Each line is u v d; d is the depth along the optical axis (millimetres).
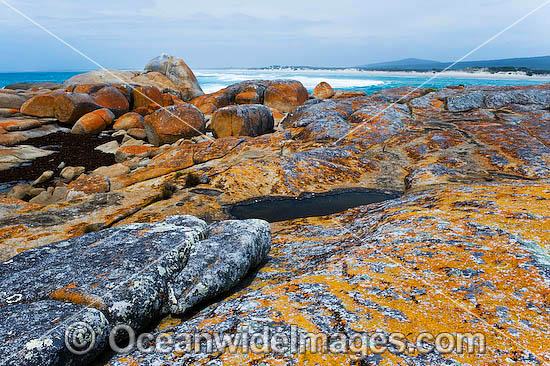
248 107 21547
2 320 3406
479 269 3904
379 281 3949
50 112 24219
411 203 7266
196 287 4234
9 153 17766
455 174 11258
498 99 21891
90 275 4215
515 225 4852
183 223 5750
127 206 9867
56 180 15422
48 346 3055
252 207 10086
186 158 14773
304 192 11141
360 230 6895
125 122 23750
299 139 17750
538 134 15039
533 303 3246
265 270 5453
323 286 4000
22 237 7754
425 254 4453
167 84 38875
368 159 13602
